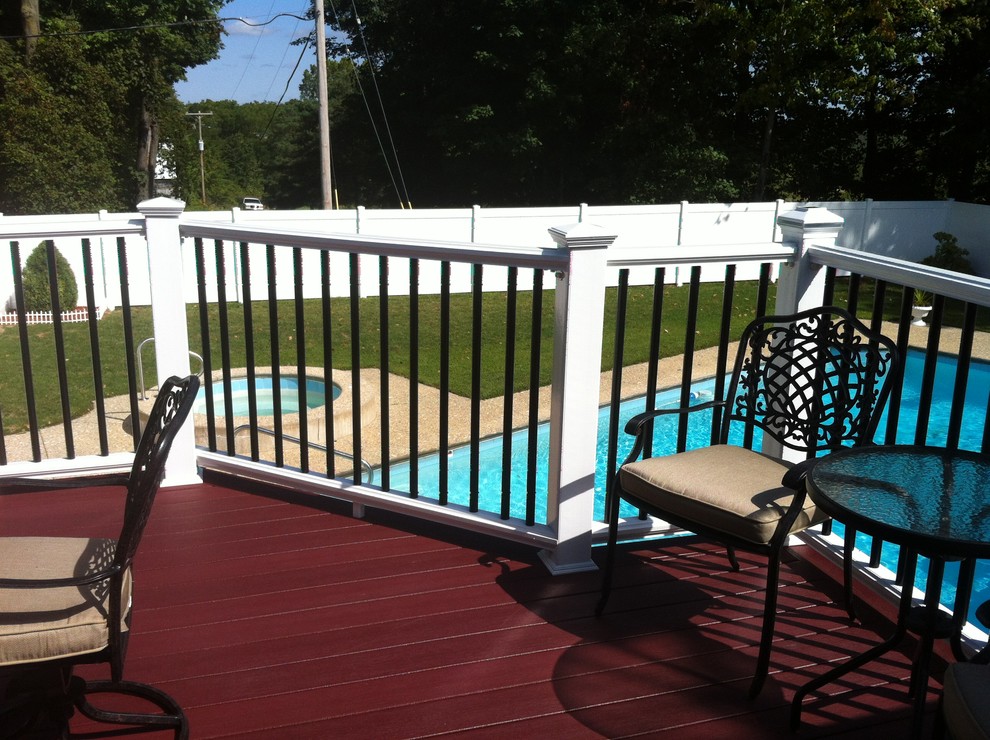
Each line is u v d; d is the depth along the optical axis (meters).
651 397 2.89
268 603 2.57
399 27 27.12
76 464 3.37
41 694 1.82
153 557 2.83
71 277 12.15
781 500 2.21
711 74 21.20
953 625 1.93
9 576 1.77
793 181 23.75
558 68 23.45
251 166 65.88
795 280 2.91
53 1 23.64
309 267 13.20
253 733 2.00
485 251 2.68
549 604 2.59
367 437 6.91
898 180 22.78
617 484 2.48
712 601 2.63
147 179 28.45
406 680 2.21
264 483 3.46
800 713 2.08
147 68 26.09
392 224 13.39
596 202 25.66
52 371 9.21
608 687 2.20
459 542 2.98
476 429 2.93
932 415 8.20
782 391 2.62
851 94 17.31
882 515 1.72
